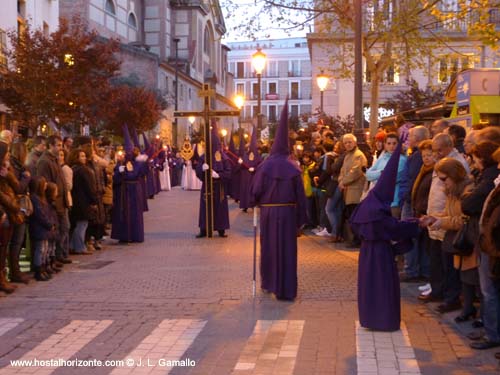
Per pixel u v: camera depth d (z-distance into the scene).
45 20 32.91
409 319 7.92
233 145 24.62
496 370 6.17
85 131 33.47
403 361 6.42
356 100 14.70
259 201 9.23
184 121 59.50
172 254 13.17
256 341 7.14
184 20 70.75
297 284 9.46
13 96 24.50
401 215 10.12
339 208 14.15
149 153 17.97
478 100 11.41
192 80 63.94
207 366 6.36
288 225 8.97
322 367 6.29
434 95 27.23
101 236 13.88
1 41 25.44
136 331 7.57
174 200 26.61
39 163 11.45
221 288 9.77
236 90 96.19
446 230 7.51
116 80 44.41
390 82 32.75
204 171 15.48
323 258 12.20
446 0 22.06
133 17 63.38
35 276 10.56
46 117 24.95
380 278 7.42
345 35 25.12
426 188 8.66
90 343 7.14
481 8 13.28
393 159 7.38
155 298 9.18
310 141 18.30
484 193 6.71
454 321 7.70
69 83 24.81
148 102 36.03
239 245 14.33
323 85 24.42
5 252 9.66
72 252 13.27
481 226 6.19
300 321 7.90
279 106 93.75
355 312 8.29
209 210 15.55
